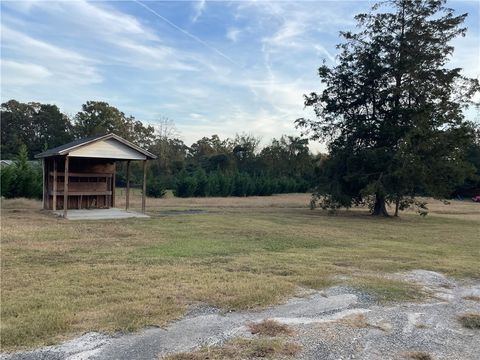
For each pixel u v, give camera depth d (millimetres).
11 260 7324
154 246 9320
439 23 18938
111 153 15969
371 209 22797
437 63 19141
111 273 6477
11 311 4496
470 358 3785
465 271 7828
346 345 3949
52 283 5773
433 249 10578
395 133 18875
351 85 20906
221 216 17406
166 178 42719
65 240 9805
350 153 20188
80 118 49938
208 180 38156
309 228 14367
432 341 4195
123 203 24078
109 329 4074
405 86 18750
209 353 3590
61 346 3645
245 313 4809
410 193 19688
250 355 3580
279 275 6852
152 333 4043
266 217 17922
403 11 19562
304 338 4066
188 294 5418
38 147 53875
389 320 4809
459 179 19000
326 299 5551
